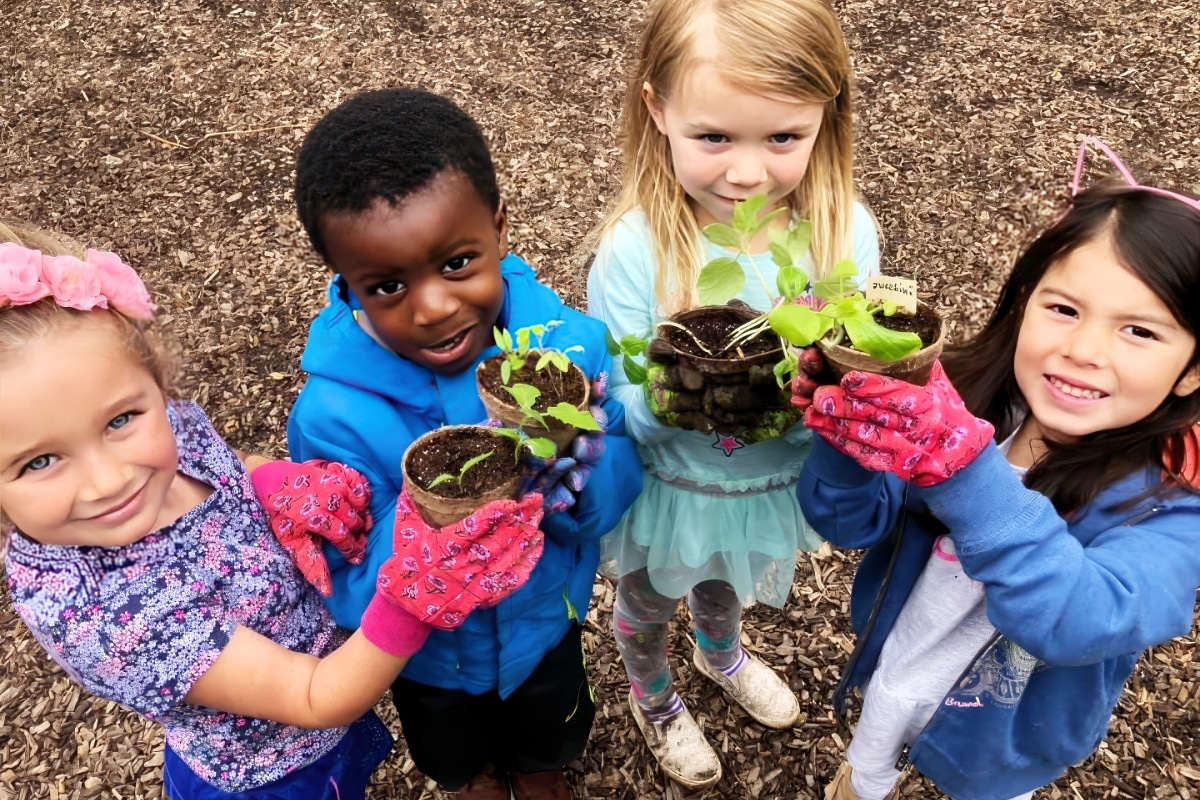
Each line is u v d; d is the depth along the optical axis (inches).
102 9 116.4
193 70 104.4
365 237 26.7
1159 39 101.6
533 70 102.8
